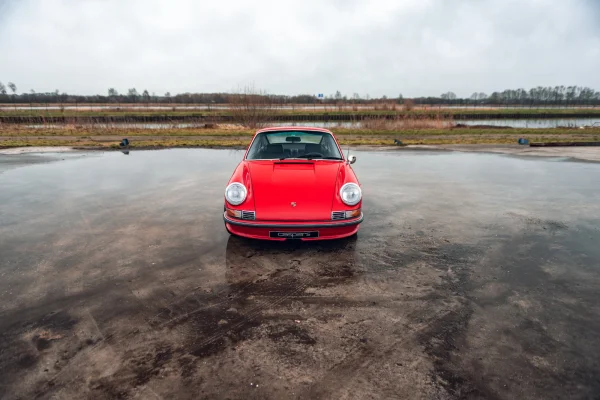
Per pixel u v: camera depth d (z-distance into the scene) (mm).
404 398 1789
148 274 3117
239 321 2455
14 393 1810
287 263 3361
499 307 2621
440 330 2350
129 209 5000
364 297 2773
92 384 1875
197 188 6250
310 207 3441
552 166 8547
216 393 1815
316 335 2305
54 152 10719
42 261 3346
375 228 4301
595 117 39500
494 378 1921
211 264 3324
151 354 2113
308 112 36156
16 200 5441
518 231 4191
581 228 4277
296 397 1791
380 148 12172
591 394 1812
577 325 2391
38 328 2352
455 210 5035
